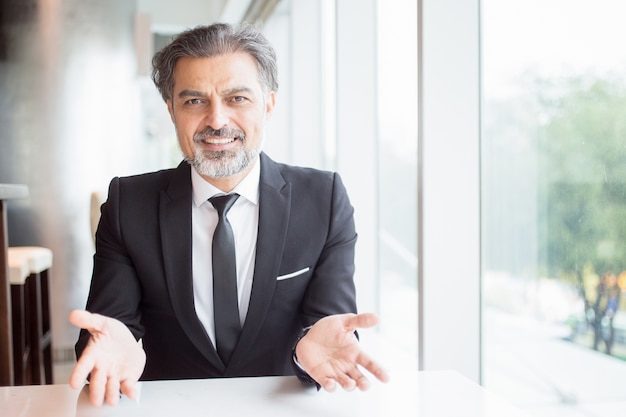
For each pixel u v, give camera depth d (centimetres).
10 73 386
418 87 207
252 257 138
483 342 212
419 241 208
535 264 186
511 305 198
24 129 388
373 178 340
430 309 207
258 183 140
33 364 277
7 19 385
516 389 197
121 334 103
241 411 94
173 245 133
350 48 337
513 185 196
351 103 337
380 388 106
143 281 135
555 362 178
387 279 332
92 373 95
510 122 196
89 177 400
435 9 205
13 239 389
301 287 140
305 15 455
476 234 208
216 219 137
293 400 99
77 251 398
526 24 186
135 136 436
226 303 132
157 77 136
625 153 149
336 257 143
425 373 114
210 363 134
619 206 151
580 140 165
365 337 335
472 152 207
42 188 392
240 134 127
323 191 145
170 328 136
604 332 158
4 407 96
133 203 138
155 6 665
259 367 138
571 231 170
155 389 104
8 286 214
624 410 151
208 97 124
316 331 107
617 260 153
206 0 674
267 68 130
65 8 392
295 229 139
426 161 205
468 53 206
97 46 401
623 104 148
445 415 93
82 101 397
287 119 511
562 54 171
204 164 127
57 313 395
